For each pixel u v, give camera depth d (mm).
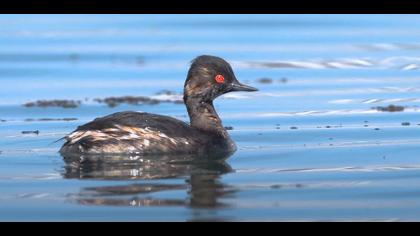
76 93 25641
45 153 17203
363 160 16453
